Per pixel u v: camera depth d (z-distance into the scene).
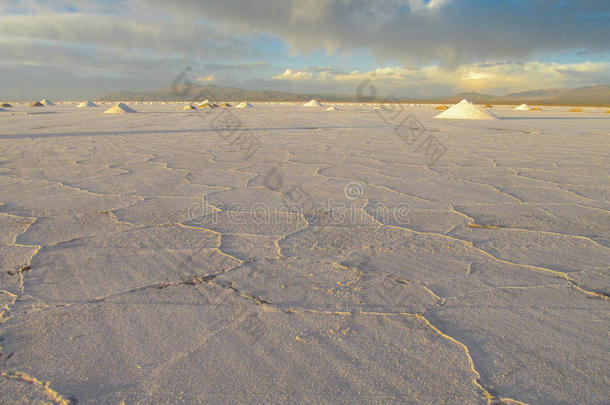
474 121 24.92
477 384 1.79
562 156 9.72
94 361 1.94
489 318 2.36
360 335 2.18
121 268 3.06
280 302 2.54
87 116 31.80
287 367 1.90
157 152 10.13
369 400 1.68
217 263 3.17
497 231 4.02
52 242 3.62
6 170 7.43
